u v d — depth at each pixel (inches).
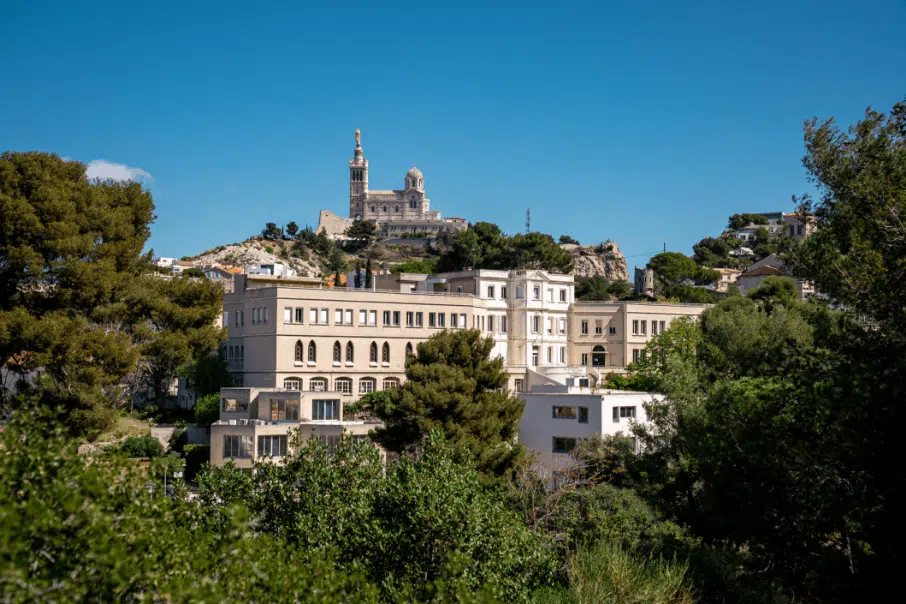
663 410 2187.5
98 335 2390.5
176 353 2738.7
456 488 1085.8
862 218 1315.2
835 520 1228.5
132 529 698.8
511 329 4165.8
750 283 5959.6
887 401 1082.1
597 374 4200.3
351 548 1032.2
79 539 644.1
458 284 4217.5
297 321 3415.4
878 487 1075.3
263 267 5113.2
